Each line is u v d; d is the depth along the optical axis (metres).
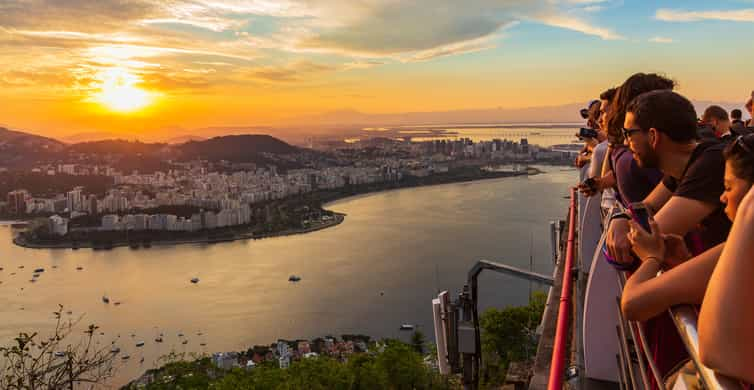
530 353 22.77
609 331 2.70
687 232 2.09
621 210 2.37
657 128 2.11
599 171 3.99
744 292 1.11
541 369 3.56
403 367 29.38
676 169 2.13
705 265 1.44
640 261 1.98
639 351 1.76
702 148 2.05
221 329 74.12
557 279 5.74
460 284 87.88
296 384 27.53
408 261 105.00
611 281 2.63
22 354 7.09
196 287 95.81
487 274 91.75
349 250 118.56
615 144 3.10
